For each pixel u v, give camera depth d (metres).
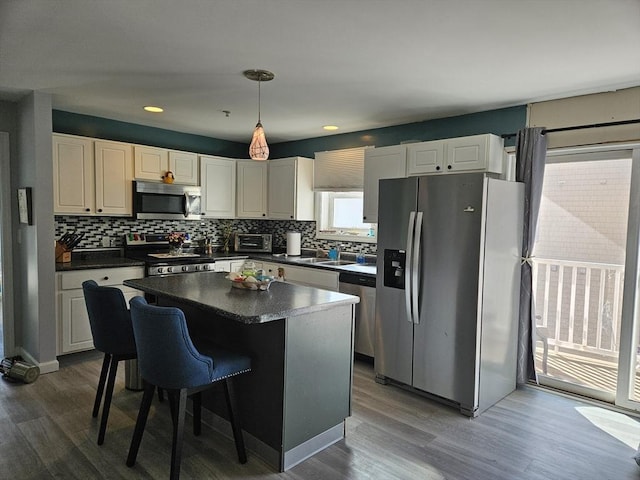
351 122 4.48
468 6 1.97
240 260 5.20
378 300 3.62
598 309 3.75
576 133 3.37
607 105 3.21
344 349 2.68
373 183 4.30
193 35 2.36
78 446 2.52
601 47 2.43
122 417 2.90
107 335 2.56
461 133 4.06
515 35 2.29
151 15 2.12
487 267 3.07
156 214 4.70
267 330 2.40
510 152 3.73
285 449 2.35
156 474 2.27
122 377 3.62
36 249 3.58
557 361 3.96
